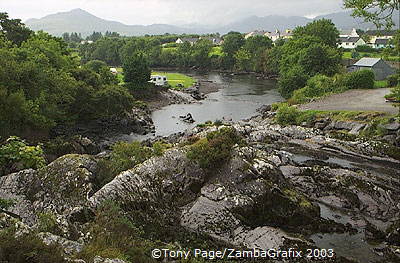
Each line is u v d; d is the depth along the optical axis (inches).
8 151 750.5
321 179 978.1
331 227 775.7
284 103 2396.7
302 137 1535.4
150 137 1945.1
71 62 2509.8
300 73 2888.8
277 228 733.3
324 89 2591.0
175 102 2999.5
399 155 1282.0
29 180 792.3
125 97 2226.9
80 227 610.5
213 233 702.5
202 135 1026.7
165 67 5826.8
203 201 754.8
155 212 737.0
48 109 1684.3
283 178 856.3
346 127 1641.2
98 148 1616.6
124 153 933.8
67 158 829.8
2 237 400.5
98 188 780.0
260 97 3203.7
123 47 5880.9
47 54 2174.0
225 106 2829.7
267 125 1718.8
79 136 1599.4
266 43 5492.1
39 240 415.8
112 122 2156.7
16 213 707.4
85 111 2068.2
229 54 5521.7
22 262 379.9
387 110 1814.7
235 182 779.4
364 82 2630.4
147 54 5713.6
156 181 784.3
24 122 1544.0
